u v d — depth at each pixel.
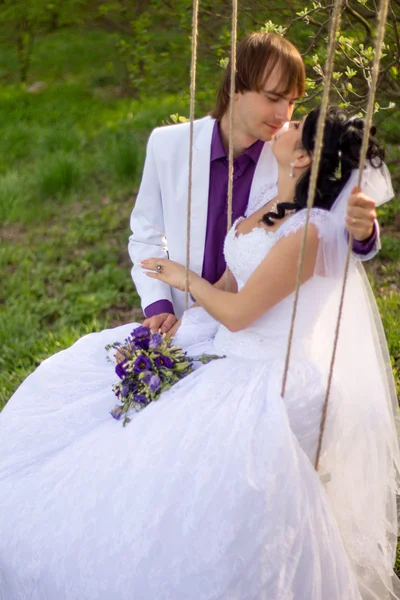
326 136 2.13
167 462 2.09
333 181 2.16
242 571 1.99
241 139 2.62
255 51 2.44
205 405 2.19
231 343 2.40
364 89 4.50
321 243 2.11
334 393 2.26
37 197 6.82
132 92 10.08
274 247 2.16
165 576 2.00
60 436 2.39
